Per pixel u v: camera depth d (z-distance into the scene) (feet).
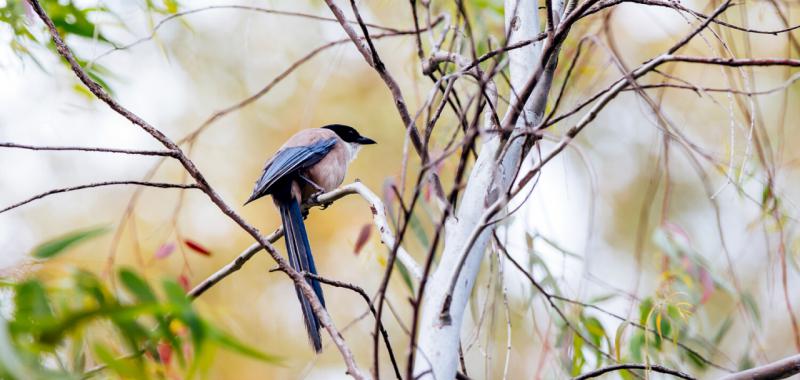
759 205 28.86
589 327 29.84
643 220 29.50
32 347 17.26
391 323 49.65
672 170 46.88
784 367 23.04
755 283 41.29
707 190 27.91
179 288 17.80
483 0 35.96
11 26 33.19
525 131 19.95
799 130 48.98
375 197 26.58
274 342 50.24
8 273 18.79
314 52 29.78
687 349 28.71
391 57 49.67
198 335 17.60
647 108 32.12
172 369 22.48
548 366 29.58
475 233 19.45
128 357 19.30
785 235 30.81
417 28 25.91
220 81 53.52
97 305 18.54
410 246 36.94
